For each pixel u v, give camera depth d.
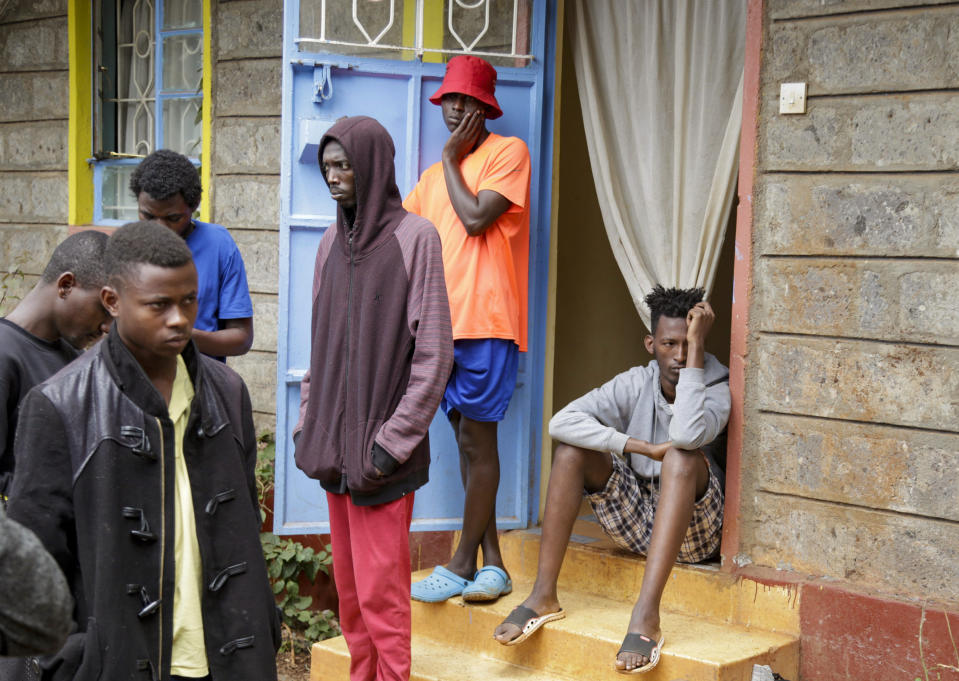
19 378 2.38
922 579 3.41
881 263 3.46
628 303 5.96
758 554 3.75
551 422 3.77
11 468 2.38
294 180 4.27
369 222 3.23
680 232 4.20
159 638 2.05
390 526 3.22
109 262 2.05
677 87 4.14
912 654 3.35
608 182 4.36
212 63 5.41
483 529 4.04
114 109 6.09
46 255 6.23
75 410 2.01
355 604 3.48
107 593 1.98
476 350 3.90
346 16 4.25
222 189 5.43
